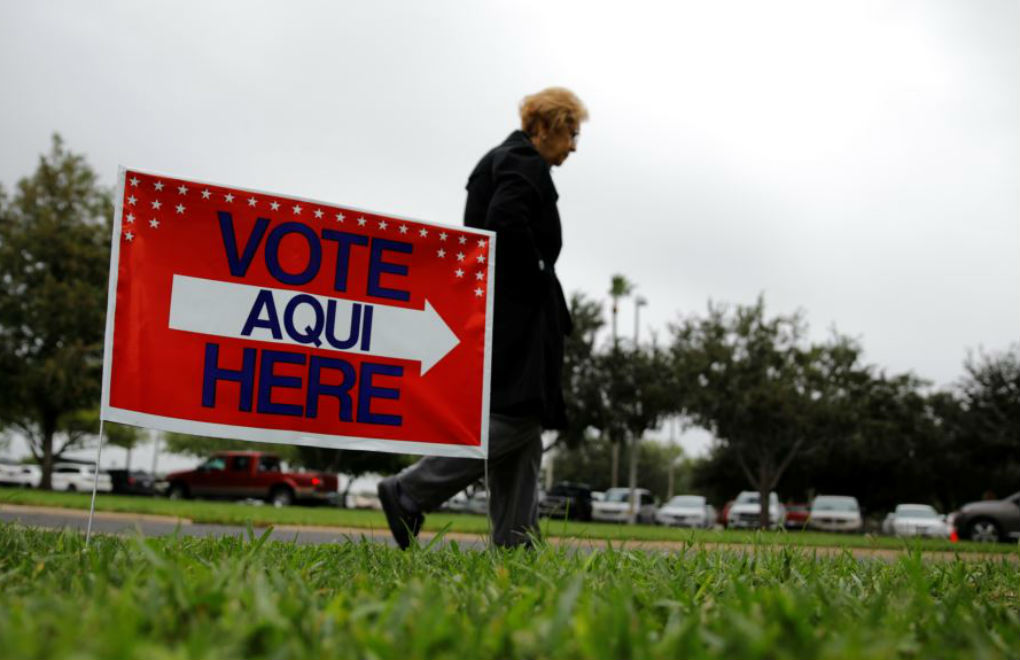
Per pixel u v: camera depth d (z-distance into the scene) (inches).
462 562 114.3
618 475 3016.7
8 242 1117.1
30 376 1079.6
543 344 158.2
